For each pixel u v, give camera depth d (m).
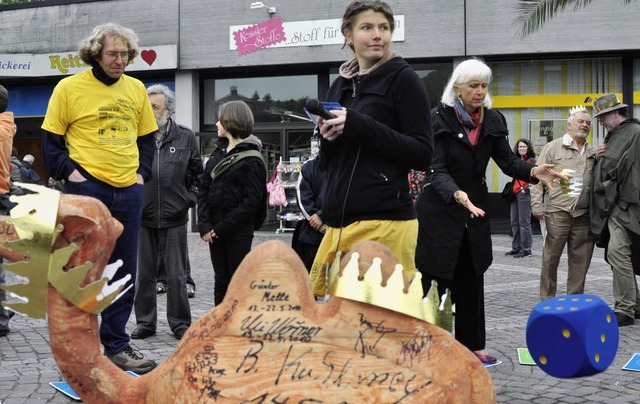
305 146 17.17
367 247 1.80
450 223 4.29
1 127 5.21
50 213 1.76
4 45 18.08
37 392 4.25
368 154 2.72
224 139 5.37
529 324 2.16
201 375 1.78
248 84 17.55
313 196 5.89
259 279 1.79
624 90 15.67
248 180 5.06
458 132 4.33
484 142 4.41
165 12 17.19
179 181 5.69
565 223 6.68
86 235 1.82
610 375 4.62
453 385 1.78
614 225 6.38
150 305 5.84
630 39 15.10
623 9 15.07
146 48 17.16
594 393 4.21
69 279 1.80
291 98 17.33
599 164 6.46
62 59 17.77
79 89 4.20
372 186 2.71
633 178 6.28
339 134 2.50
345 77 2.94
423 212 4.35
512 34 15.55
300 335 1.76
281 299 1.78
